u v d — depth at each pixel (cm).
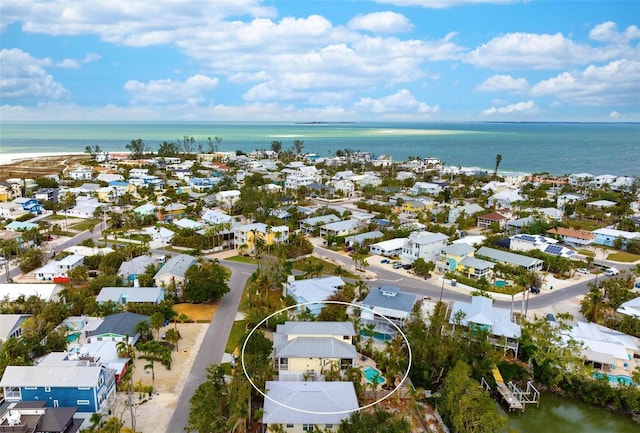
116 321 7325
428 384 6412
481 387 5734
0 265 10800
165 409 5631
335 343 6494
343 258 11975
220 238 12862
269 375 6150
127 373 6053
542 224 14312
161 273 9331
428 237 11781
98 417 5066
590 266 11462
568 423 6006
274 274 9156
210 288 8719
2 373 5734
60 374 5291
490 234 14288
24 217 15125
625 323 7925
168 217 15862
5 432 4688
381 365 6688
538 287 9975
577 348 6669
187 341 7375
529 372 6581
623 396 6103
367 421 5006
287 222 14862
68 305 8144
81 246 11756
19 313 7994
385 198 19800
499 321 7388
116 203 17838
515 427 5888
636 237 13150
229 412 5278
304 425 5091
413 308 8256
